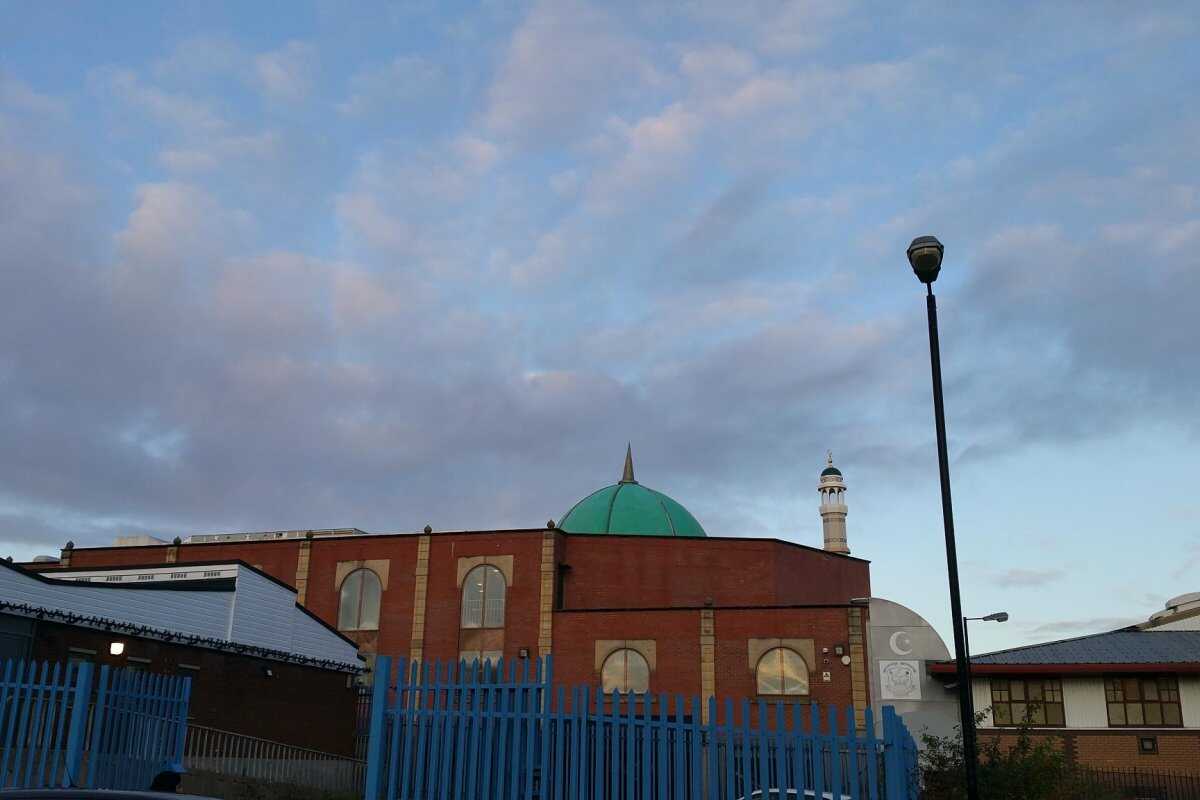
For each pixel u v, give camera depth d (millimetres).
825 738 12328
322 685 36125
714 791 12359
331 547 49031
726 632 41906
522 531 47062
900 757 12070
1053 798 19156
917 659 38469
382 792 14008
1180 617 46344
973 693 35844
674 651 42438
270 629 34312
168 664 29516
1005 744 34156
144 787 15062
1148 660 34156
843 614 40344
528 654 44656
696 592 47844
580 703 13461
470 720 13938
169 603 30219
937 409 14953
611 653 43281
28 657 25516
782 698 40156
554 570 46188
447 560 47469
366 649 46969
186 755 26312
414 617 46844
